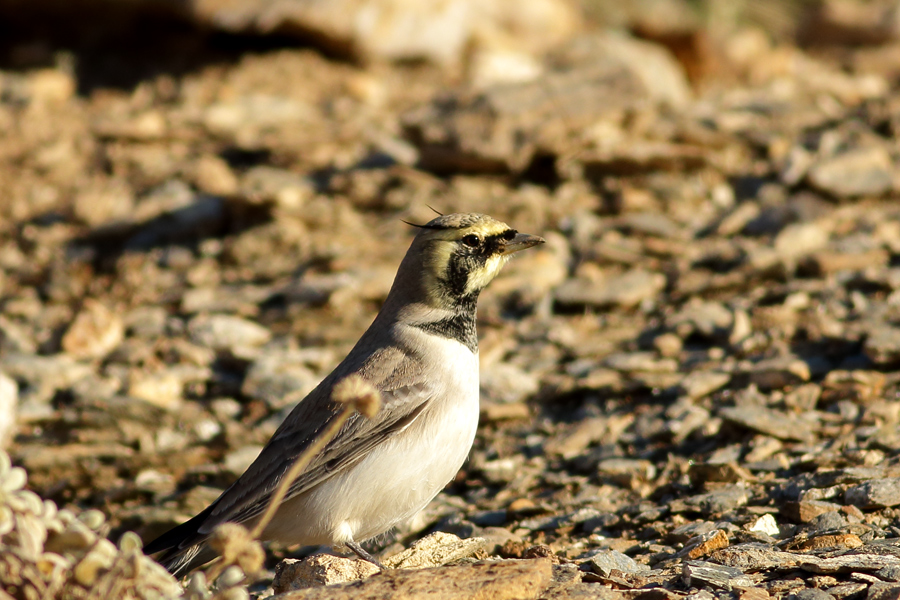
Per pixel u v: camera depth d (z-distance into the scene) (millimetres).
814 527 7602
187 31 22938
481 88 18281
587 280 14148
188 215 16844
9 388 12008
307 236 15852
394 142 18484
